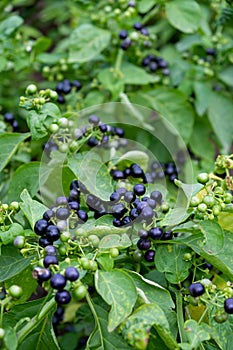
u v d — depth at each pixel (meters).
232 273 0.68
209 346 0.70
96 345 0.68
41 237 0.67
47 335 0.71
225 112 1.03
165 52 1.10
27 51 1.00
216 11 1.07
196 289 0.66
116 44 1.01
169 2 1.00
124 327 0.63
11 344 0.63
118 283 0.64
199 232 0.70
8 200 0.79
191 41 1.07
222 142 1.01
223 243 0.68
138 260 0.70
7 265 0.71
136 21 0.99
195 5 0.99
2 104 1.14
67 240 0.67
